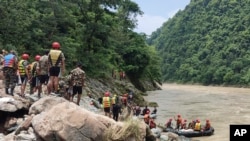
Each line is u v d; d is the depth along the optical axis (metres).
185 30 193.12
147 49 75.88
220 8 180.38
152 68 89.19
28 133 12.00
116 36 63.53
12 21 32.19
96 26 44.12
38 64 16.75
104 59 46.72
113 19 57.34
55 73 14.79
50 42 35.09
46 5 36.94
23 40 33.47
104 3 45.66
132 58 69.62
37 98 16.25
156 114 36.22
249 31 141.00
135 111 30.34
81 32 44.09
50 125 11.09
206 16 184.75
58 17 37.69
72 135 10.88
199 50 164.62
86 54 42.47
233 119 34.78
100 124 11.35
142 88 72.50
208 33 172.00
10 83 16.34
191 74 147.38
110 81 47.94
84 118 11.20
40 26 35.19
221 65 134.75
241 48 137.25
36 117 11.73
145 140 13.49
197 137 25.81
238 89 102.25
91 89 37.03
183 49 176.88
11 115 14.78
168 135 23.12
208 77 135.75
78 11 45.53
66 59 37.06
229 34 154.50
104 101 19.95
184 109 43.03
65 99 14.73
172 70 167.75
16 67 16.47
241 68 127.25
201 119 34.59
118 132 11.31
